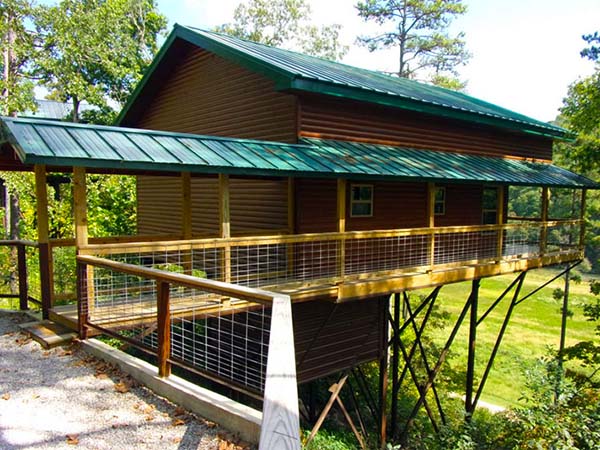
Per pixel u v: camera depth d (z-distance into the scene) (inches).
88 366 185.2
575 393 325.4
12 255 619.5
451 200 498.3
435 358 603.8
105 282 325.4
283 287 294.2
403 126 439.5
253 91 403.2
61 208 668.1
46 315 251.9
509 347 761.0
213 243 257.0
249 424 127.3
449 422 436.1
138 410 146.2
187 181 329.4
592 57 585.0
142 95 547.8
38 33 749.9
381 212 428.5
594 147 566.6
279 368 88.1
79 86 767.1
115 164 221.0
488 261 414.9
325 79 340.2
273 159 293.0
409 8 1194.6
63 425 135.9
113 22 836.6
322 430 419.5
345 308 431.8
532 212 1665.8
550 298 1096.8
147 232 584.7
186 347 329.7
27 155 196.1
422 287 358.0
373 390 541.3
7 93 658.2
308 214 371.9
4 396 154.9
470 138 511.2
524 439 289.3
